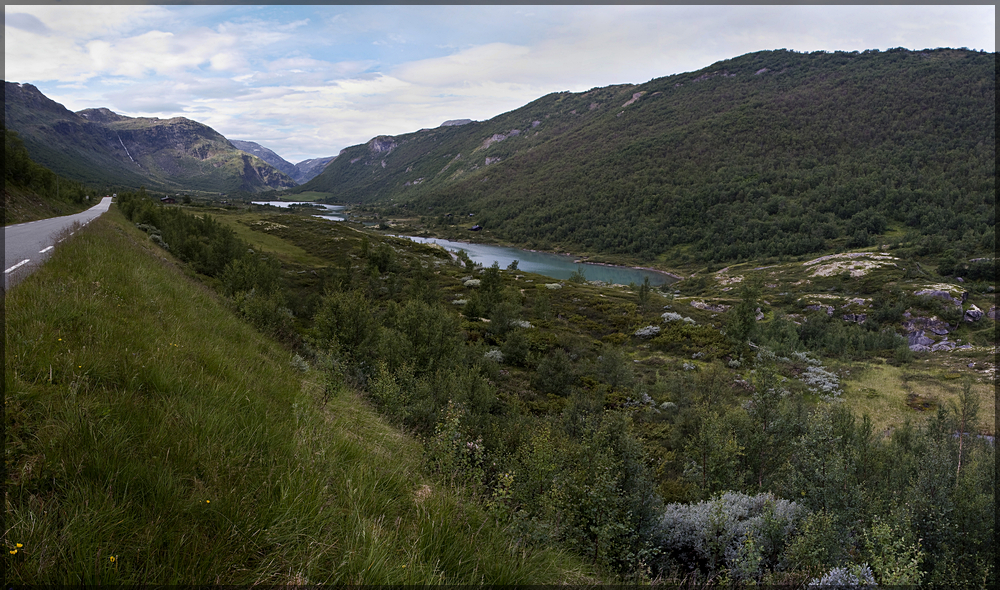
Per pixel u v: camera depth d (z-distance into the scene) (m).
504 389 26.89
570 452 7.80
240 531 2.44
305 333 16.92
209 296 14.87
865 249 137.00
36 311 4.58
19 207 36.22
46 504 2.21
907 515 7.98
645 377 35.38
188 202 170.38
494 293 50.78
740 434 12.63
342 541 2.67
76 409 2.86
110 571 1.95
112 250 12.14
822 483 8.66
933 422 14.76
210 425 3.28
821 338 57.06
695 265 159.25
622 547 6.05
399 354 14.73
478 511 3.82
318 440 3.98
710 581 6.27
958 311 81.12
